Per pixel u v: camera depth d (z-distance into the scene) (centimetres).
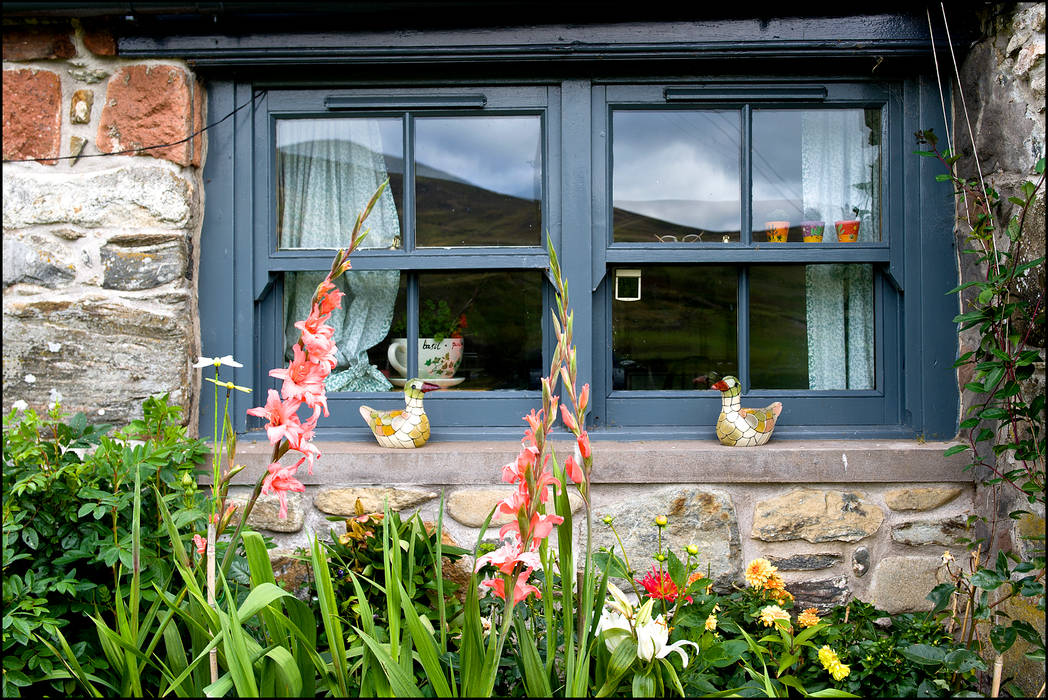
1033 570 207
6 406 234
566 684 158
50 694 195
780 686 186
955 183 239
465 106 254
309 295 265
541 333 260
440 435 256
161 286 236
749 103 256
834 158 262
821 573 242
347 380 264
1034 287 210
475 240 261
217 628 157
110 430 234
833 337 263
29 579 183
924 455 239
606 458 238
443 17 241
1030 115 214
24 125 234
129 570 195
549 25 242
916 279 252
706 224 260
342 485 240
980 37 235
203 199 250
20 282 234
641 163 260
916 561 242
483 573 211
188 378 240
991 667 228
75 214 235
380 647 152
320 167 263
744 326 261
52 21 233
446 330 263
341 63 243
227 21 236
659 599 190
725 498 240
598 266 254
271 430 150
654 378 261
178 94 236
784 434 255
